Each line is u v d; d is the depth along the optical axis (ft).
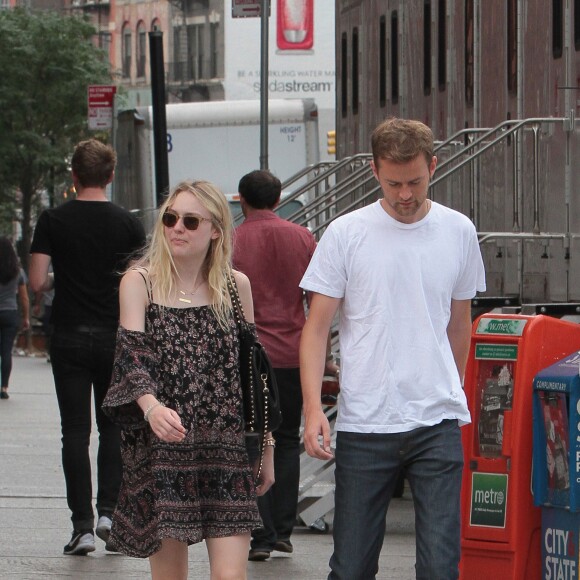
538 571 42.75
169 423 32.17
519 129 61.72
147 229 137.08
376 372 34.01
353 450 34.17
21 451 84.12
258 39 349.61
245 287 34.55
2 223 253.85
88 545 52.65
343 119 106.22
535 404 41.98
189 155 149.07
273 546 53.06
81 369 52.24
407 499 70.33
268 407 34.19
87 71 247.70
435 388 34.09
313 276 34.47
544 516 42.06
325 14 319.27
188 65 398.01
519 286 62.90
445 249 34.35
